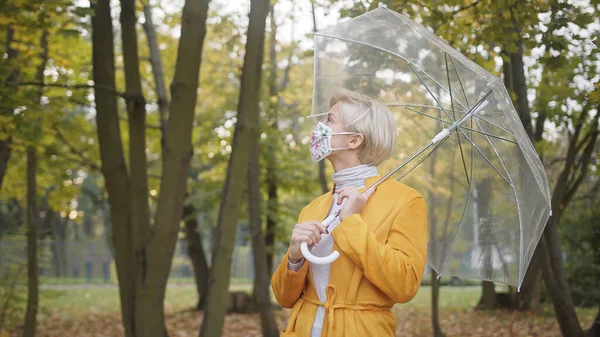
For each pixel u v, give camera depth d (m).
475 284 22.83
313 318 2.24
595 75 5.86
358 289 2.18
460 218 2.76
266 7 5.37
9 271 10.05
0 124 6.95
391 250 2.10
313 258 2.07
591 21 4.69
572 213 11.66
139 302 5.46
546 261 6.34
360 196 2.19
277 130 13.47
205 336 5.36
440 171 2.81
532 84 7.55
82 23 5.89
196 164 15.70
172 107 5.30
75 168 12.24
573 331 6.27
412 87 3.01
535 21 4.96
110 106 6.14
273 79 12.23
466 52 5.68
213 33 11.38
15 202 20.16
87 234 42.81
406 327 11.27
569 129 7.79
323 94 3.09
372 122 2.30
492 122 2.46
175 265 35.03
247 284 28.45
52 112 8.49
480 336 9.59
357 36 2.69
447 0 5.14
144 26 9.10
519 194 2.50
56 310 15.46
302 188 14.76
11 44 7.28
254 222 9.59
